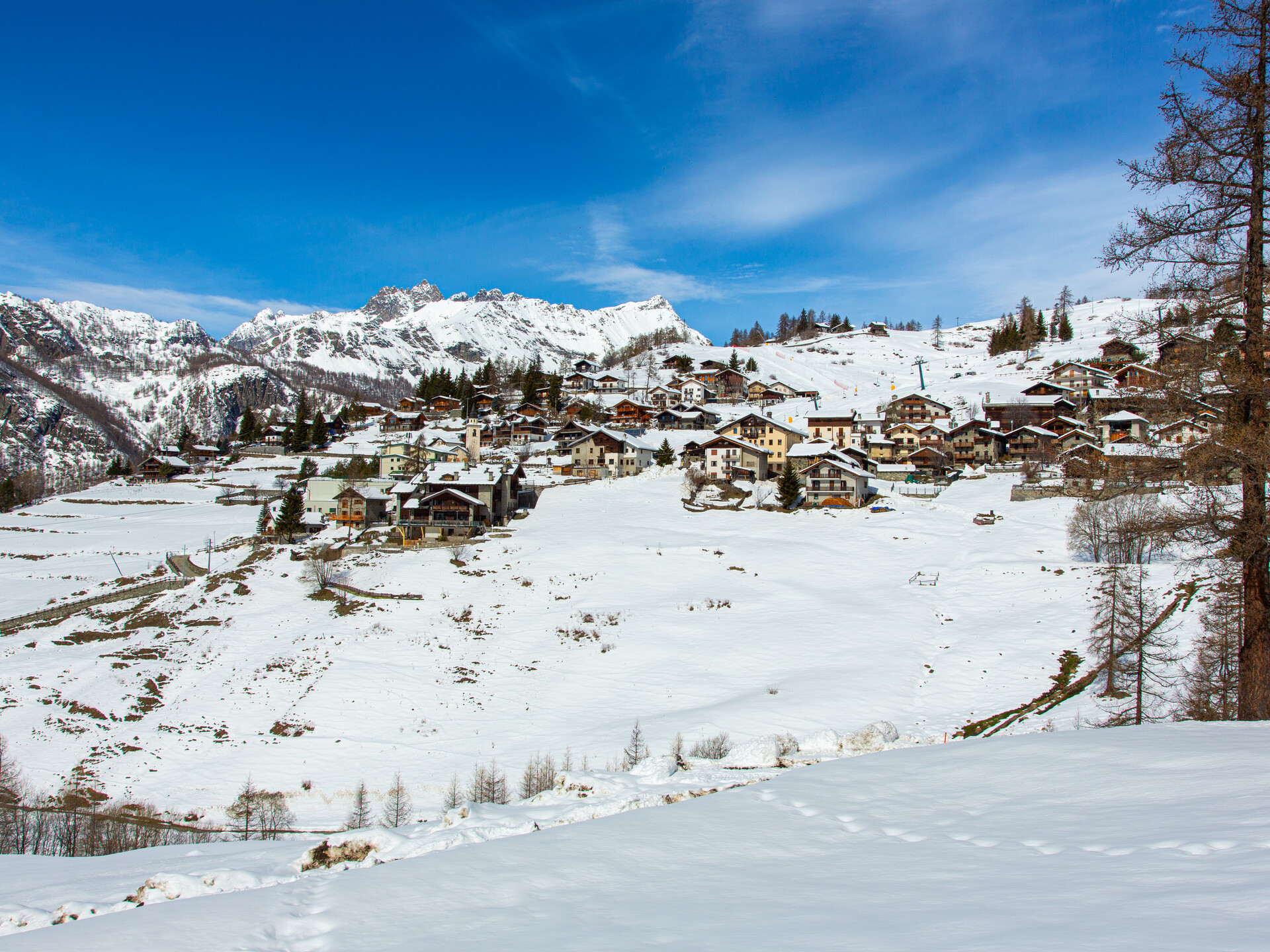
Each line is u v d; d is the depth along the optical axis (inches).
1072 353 6870.1
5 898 518.6
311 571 2844.5
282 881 474.3
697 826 427.2
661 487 4106.8
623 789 629.3
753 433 4527.6
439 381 7701.8
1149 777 444.1
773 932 264.7
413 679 2106.3
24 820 1486.2
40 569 3289.9
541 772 1498.5
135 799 1605.6
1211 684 1083.9
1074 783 453.7
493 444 5821.9
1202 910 240.7
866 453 4443.9
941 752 597.0
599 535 3294.8
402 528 3472.0
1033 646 1911.9
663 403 6456.7
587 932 278.4
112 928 308.0
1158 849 317.1
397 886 342.6
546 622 2431.1
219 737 1852.9
